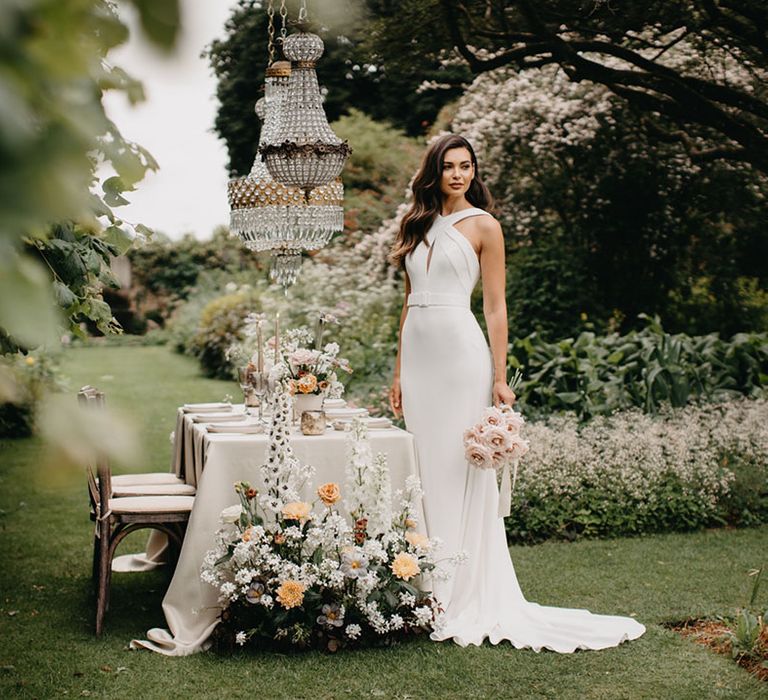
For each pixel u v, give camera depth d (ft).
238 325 45.70
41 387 25.20
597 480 18.49
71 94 2.22
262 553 11.93
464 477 13.32
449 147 13.66
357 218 43.34
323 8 2.16
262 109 15.28
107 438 2.15
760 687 10.91
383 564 12.55
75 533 18.94
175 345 64.28
